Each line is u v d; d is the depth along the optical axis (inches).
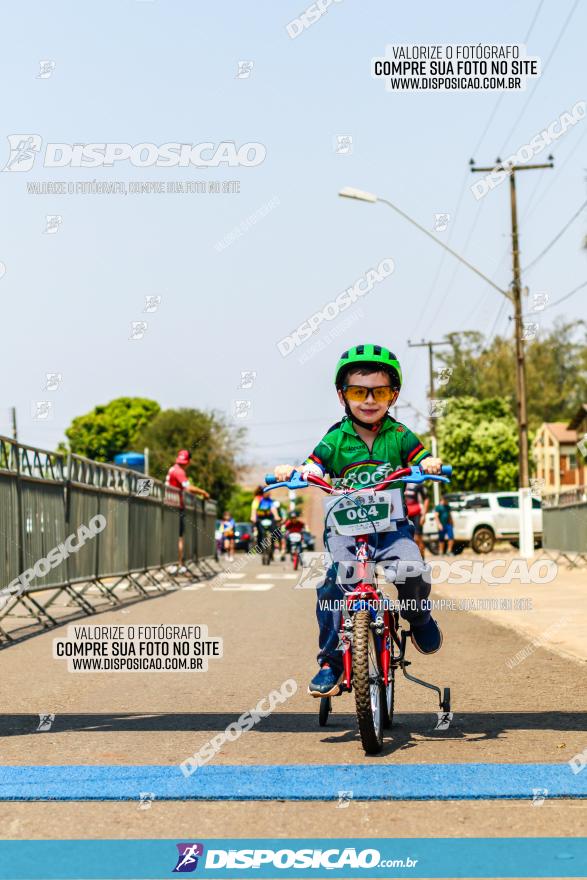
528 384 4835.1
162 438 3700.8
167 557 1269.7
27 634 708.7
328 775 321.1
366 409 370.6
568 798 296.7
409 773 323.3
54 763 339.6
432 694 476.1
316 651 614.5
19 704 451.5
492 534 2301.9
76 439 5708.7
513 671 543.5
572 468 4726.9
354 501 355.9
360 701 339.9
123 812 285.7
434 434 3503.9
